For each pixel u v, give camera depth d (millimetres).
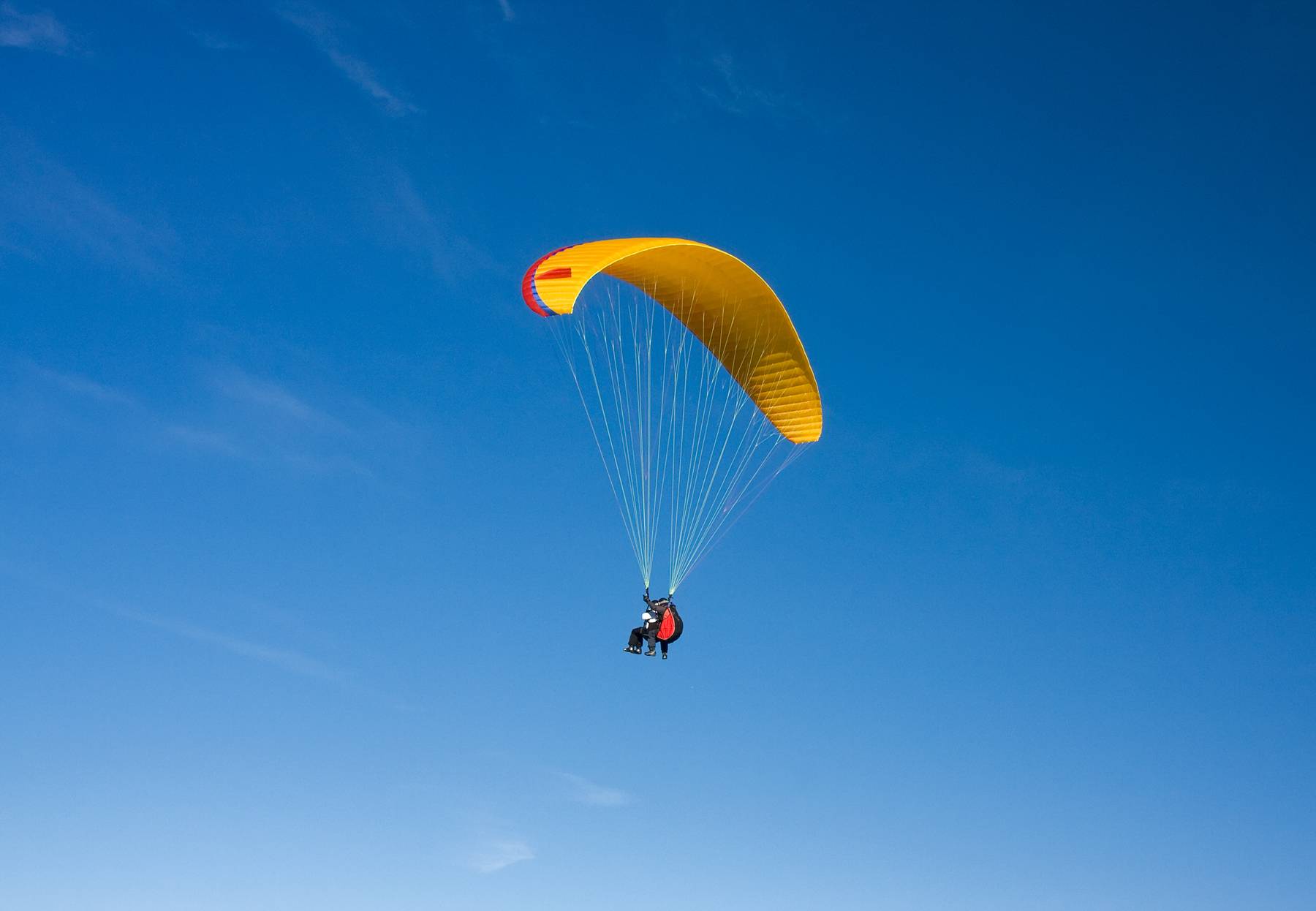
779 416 25656
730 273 23031
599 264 20375
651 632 22047
